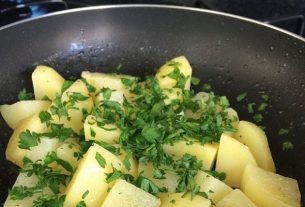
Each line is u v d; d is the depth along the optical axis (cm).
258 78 30
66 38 31
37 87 28
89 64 31
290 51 29
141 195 22
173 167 24
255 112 29
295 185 23
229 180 25
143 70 32
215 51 31
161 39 31
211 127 26
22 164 26
